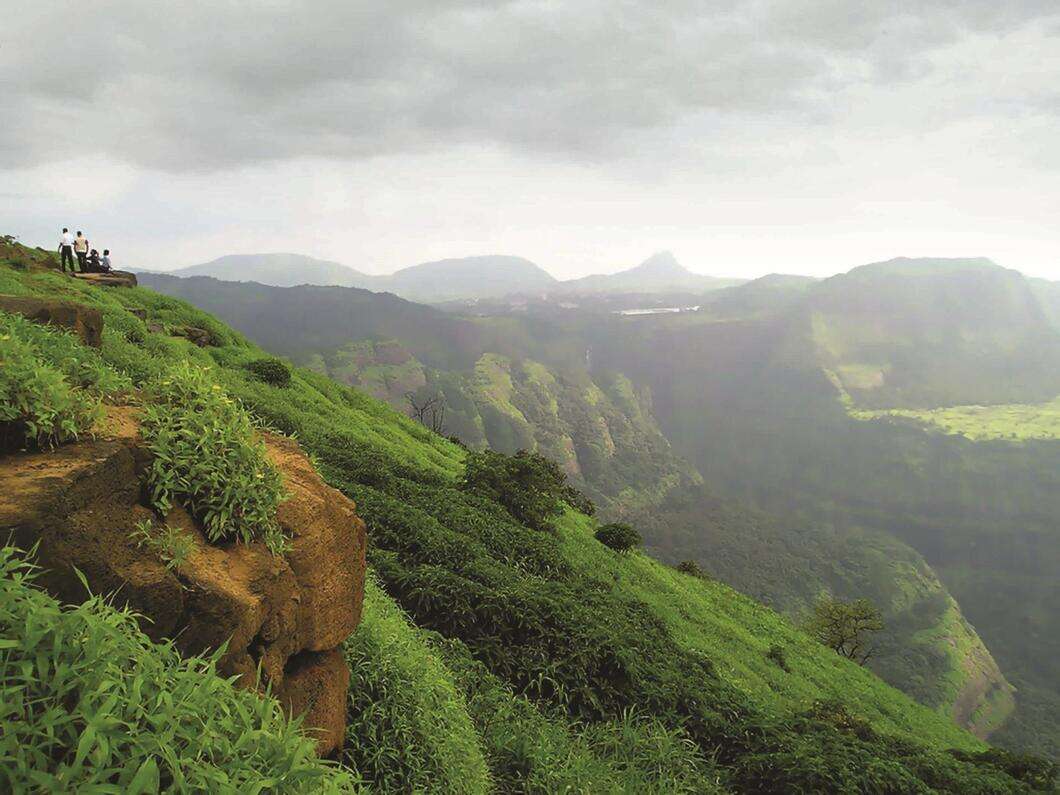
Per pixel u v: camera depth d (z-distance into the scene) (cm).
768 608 4444
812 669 3262
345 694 517
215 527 390
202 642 348
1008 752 1675
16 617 213
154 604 325
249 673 374
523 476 3036
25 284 2445
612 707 1132
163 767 213
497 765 775
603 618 1464
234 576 386
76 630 224
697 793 918
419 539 1453
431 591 1163
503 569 1520
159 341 2622
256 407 2466
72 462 325
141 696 221
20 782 174
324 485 549
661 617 2595
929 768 1303
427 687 648
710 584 4422
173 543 348
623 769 921
